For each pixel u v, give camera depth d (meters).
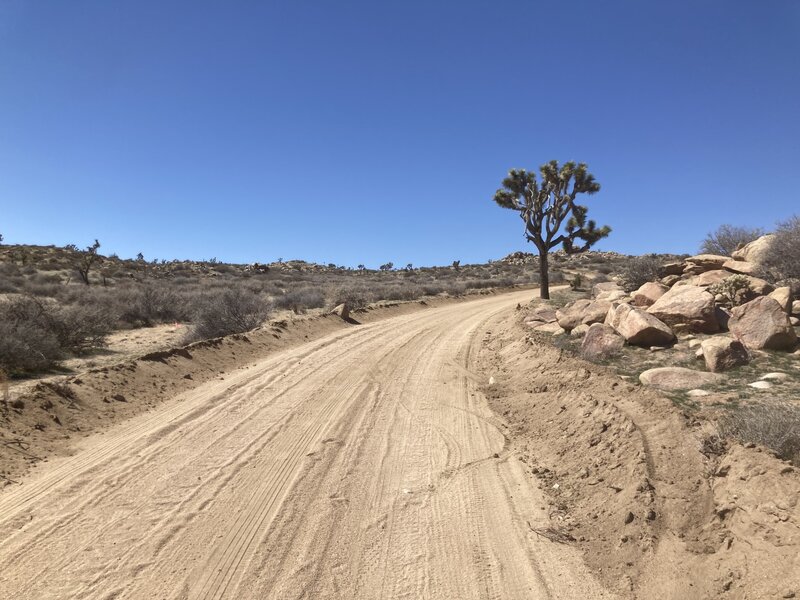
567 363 10.90
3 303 15.47
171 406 10.26
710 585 4.12
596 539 5.29
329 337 19.92
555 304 25.17
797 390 7.20
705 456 5.45
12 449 7.36
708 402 7.05
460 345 18.12
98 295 27.80
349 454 7.91
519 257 104.31
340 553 5.23
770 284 12.61
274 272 75.19
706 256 17.14
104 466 7.22
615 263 66.19
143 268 63.22
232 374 13.26
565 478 6.77
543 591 4.63
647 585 4.44
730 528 4.49
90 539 5.37
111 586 4.61
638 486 5.44
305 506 6.20
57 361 13.65
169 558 5.06
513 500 6.38
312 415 9.87
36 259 52.19
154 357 12.45
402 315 29.05
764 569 3.93
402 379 13.06
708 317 10.95
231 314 19.91
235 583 4.70
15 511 5.90
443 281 59.88
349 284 48.97
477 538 5.53
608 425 7.22
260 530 5.62
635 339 10.99
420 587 4.71
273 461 7.56
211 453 7.82
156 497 6.34
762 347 9.27
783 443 5.04
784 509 4.20
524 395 10.86
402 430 9.10
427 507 6.23
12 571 4.79
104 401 9.77
